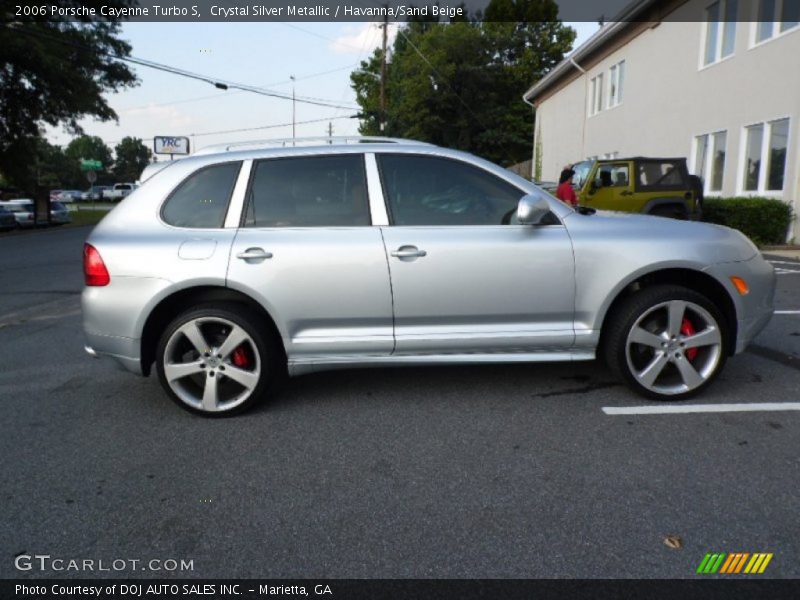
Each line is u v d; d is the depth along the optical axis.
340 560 2.46
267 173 3.96
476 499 2.88
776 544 2.49
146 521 2.76
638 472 3.10
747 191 13.88
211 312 3.81
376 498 2.91
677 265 3.87
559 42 41.41
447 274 3.82
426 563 2.43
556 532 2.61
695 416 3.79
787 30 12.38
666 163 11.83
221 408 3.93
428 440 3.54
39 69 23.66
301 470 3.21
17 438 3.69
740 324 4.02
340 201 3.93
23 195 36.44
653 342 3.94
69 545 2.60
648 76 18.39
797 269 9.77
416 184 3.96
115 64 27.33
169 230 3.88
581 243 3.87
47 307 8.11
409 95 38.75
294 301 3.80
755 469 3.10
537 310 3.90
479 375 4.65
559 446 3.42
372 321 3.87
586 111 23.91
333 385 4.52
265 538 2.62
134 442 3.60
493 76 38.88
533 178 31.53
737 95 14.05
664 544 2.51
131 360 3.87
